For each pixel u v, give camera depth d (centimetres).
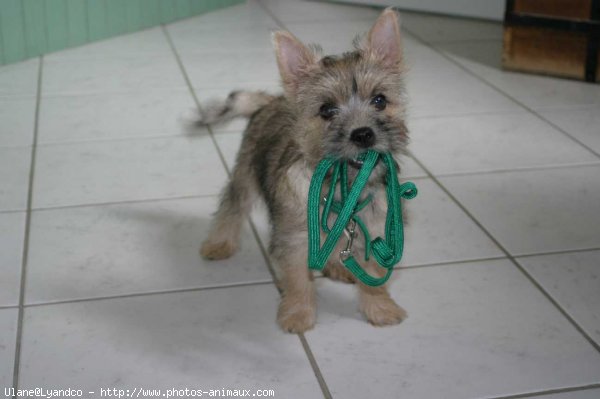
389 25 103
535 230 127
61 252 121
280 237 104
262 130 116
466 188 141
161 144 158
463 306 109
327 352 101
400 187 99
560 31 191
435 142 159
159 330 105
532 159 152
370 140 96
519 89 189
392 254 97
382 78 101
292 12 260
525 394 93
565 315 107
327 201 97
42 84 191
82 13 221
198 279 116
